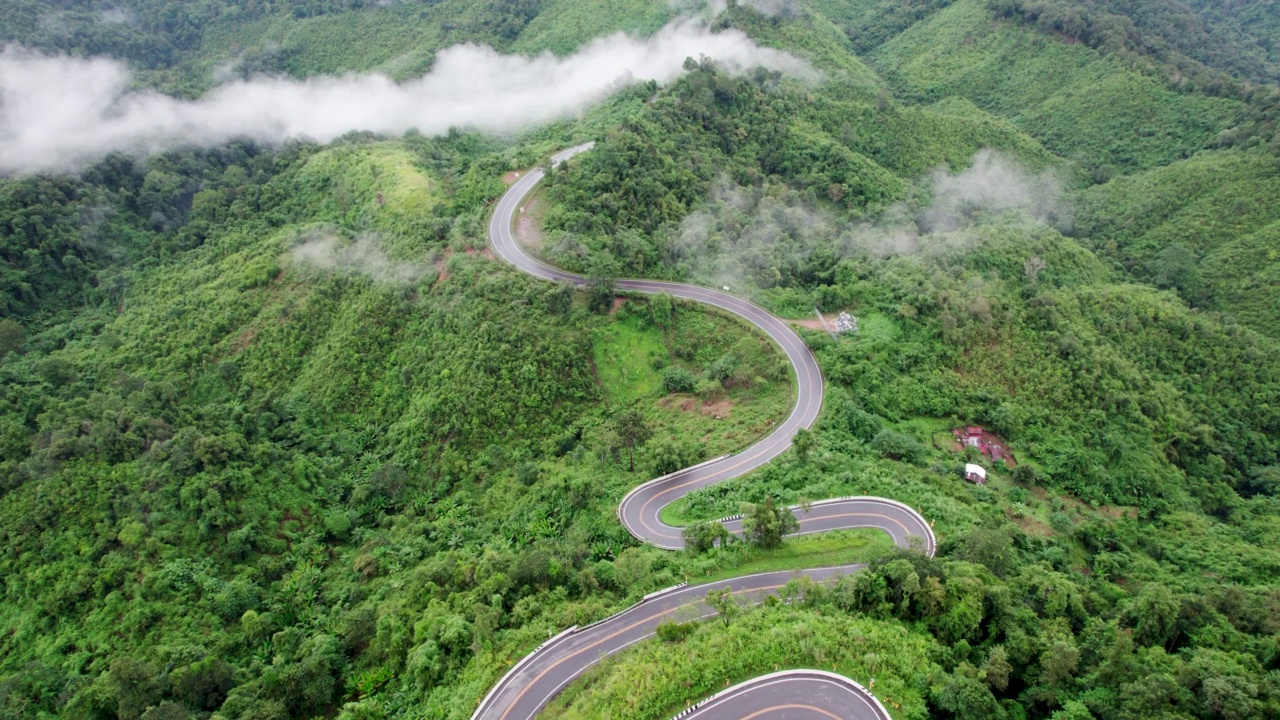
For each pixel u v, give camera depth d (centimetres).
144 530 9719
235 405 12544
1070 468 10844
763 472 10250
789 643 6656
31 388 12381
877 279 13688
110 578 9119
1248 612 7256
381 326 13200
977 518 9119
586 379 12156
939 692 6134
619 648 7400
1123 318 13638
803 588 7450
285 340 13488
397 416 12456
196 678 7738
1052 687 6297
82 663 8375
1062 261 15338
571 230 13812
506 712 6856
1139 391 12275
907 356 12050
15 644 8706
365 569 9900
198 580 9338
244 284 14288
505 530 10188
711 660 6531
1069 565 8944
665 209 14875
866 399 11488
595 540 9519
